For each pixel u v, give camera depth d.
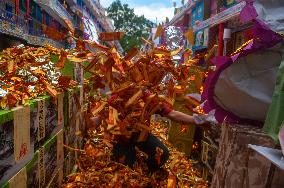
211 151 3.84
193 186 3.72
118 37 3.08
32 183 2.59
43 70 3.44
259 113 2.52
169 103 3.24
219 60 2.45
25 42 10.98
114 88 3.21
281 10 2.10
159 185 3.47
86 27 4.20
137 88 3.18
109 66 3.15
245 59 2.45
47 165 2.99
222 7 15.21
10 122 2.12
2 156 2.02
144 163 3.47
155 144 3.43
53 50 3.95
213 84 2.54
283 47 2.38
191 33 3.41
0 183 2.02
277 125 1.84
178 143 4.94
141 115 3.21
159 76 3.30
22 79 2.88
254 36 2.36
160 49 3.34
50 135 3.10
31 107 2.51
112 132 3.22
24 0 11.91
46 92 3.13
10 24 9.16
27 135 2.43
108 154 4.11
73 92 4.10
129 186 3.44
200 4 20.73
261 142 2.33
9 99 2.21
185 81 3.35
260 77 2.46
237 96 2.50
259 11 2.10
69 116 3.91
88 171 3.88
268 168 2.27
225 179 2.45
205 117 3.19
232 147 2.40
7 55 3.16
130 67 3.21
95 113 3.21
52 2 12.64
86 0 21.81
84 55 3.22
